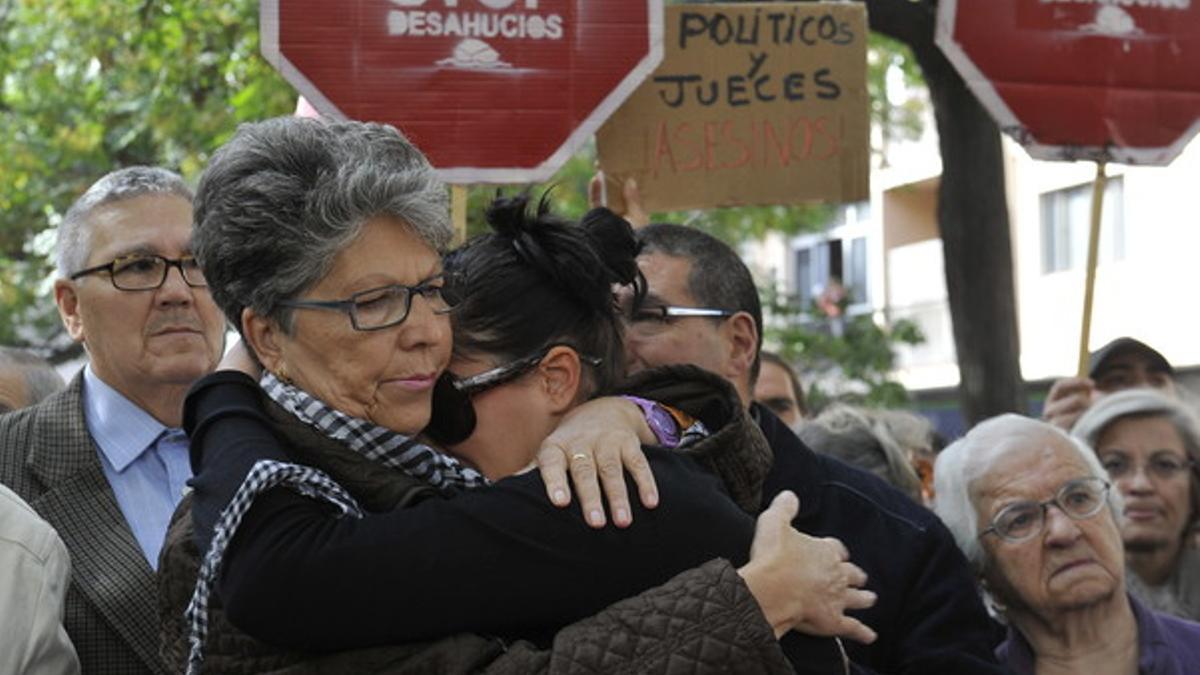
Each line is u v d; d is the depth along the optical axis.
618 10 5.30
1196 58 6.20
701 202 5.77
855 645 3.98
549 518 2.77
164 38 12.88
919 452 6.91
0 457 4.30
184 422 2.98
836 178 5.84
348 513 2.76
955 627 4.02
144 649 4.06
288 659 2.74
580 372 3.07
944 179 9.03
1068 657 4.74
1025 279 25.22
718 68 5.79
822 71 5.83
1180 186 22.80
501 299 3.02
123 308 4.33
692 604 2.72
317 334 2.83
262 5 5.13
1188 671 4.77
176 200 4.43
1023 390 9.07
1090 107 6.14
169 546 2.98
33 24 14.08
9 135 14.70
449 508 2.76
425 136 5.20
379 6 5.17
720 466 3.02
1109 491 4.78
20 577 3.51
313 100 5.14
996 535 4.70
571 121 5.27
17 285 15.66
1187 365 22.59
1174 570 5.91
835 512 4.08
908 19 8.74
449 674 2.69
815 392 14.36
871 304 28.30
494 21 5.23
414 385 2.86
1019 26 6.10
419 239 2.86
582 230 3.08
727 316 4.36
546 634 2.79
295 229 2.80
